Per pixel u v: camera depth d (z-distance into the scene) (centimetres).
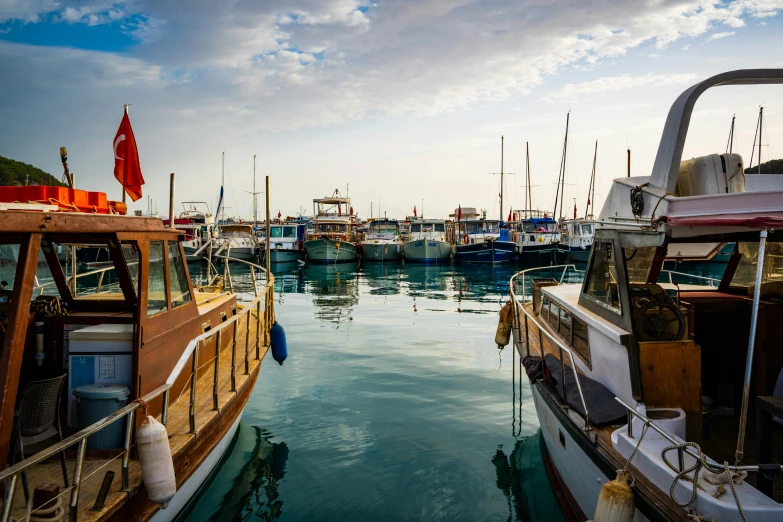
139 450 363
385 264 3584
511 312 810
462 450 639
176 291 531
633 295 442
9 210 308
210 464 537
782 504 296
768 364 475
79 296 575
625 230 428
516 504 525
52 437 402
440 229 3834
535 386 594
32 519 322
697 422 404
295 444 655
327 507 518
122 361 435
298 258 3606
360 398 816
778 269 526
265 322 832
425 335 1269
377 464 604
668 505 318
